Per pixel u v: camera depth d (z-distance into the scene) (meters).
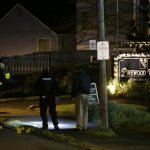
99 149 19.41
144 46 44.84
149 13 56.47
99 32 23.39
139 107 31.20
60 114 34.41
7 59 57.53
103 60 23.61
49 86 25.78
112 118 27.64
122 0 61.41
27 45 79.56
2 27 80.62
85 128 25.20
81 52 56.97
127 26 61.53
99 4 23.44
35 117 32.62
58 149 19.95
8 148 20.14
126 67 39.50
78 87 25.17
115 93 38.09
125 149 19.53
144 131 25.02
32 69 58.31
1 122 29.78
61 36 77.88
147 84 36.31
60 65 47.91
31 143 21.61
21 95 47.38
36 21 79.25
